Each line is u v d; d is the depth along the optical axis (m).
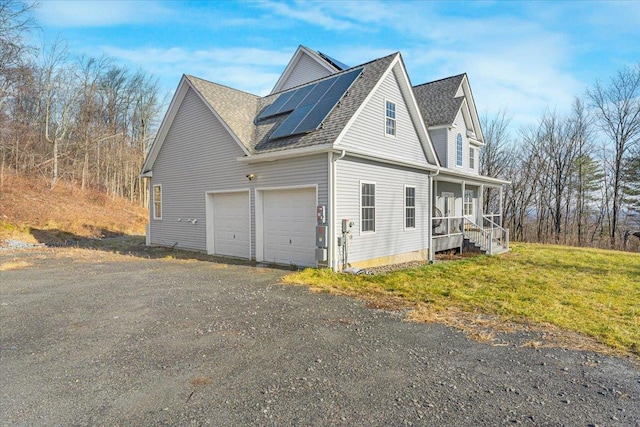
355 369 3.64
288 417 2.78
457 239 14.60
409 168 12.09
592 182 28.06
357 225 9.85
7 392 3.18
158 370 3.61
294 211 10.08
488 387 3.28
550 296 6.85
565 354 4.05
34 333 4.70
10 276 8.56
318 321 5.19
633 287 7.95
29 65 23.62
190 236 13.41
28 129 25.97
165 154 14.33
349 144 9.57
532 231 30.94
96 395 3.12
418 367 3.70
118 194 34.19
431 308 5.90
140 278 8.30
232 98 13.24
